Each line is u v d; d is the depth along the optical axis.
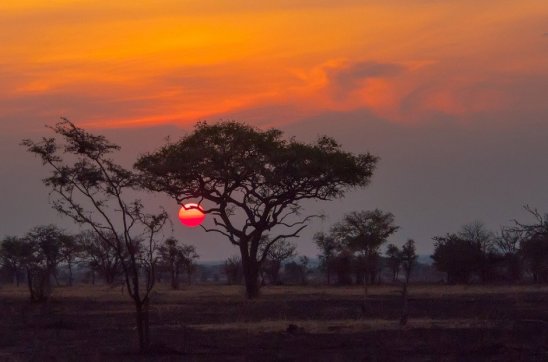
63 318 38.91
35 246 75.88
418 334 28.20
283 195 59.81
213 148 58.69
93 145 23.55
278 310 41.91
